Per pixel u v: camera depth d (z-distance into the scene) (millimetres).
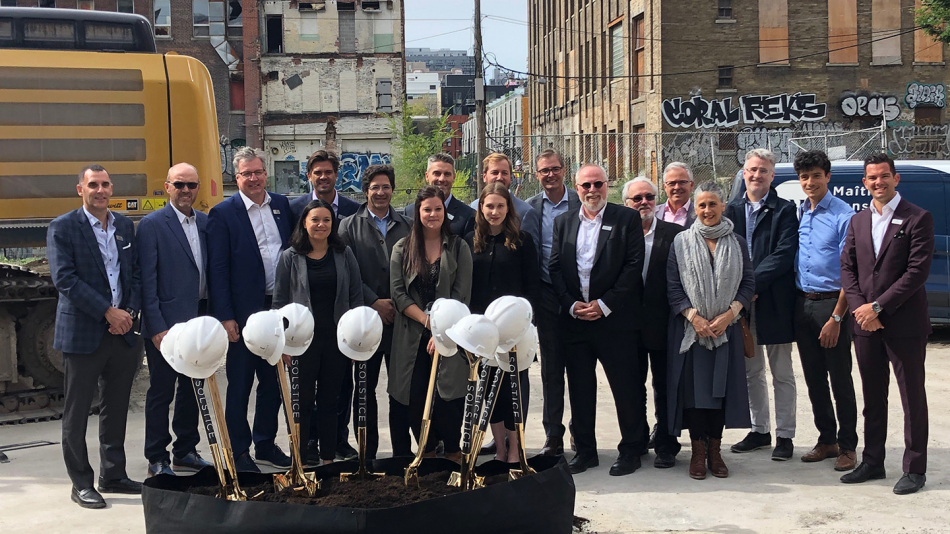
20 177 8523
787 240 5957
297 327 4254
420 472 4703
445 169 6297
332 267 5551
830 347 5742
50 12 8773
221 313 5781
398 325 5543
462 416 5605
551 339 5961
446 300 4293
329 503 4098
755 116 31359
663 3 30906
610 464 6039
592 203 5809
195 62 9172
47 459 6398
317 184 6285
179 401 5969
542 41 51812
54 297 8031
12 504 5289
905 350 5215
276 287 5508
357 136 41312
